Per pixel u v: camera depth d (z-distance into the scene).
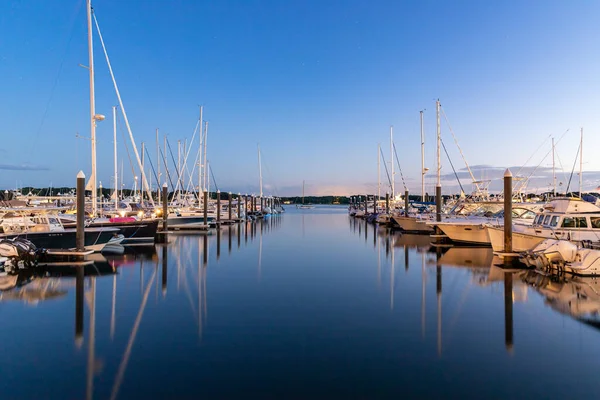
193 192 58.31
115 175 40.12
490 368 7.14
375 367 7.16
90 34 23.91
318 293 12.59
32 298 12.02
